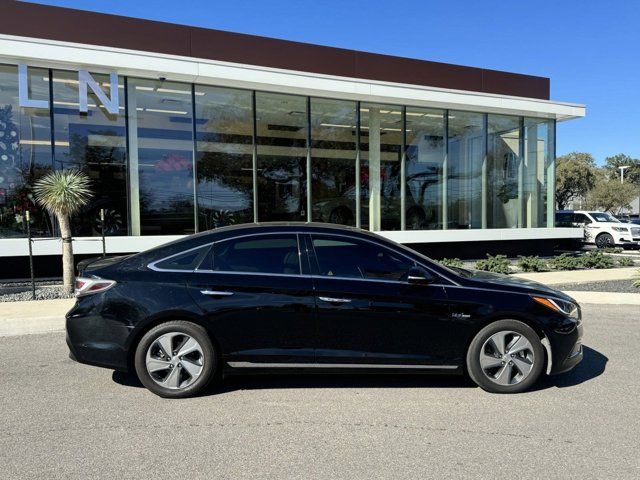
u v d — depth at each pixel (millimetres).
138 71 11570
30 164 11234
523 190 17031
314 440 3562
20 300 8859
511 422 3881
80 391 4598
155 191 12445
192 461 3250
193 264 4500
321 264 4535
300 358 4402
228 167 13266
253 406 4215
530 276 11844
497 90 17000
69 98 11445
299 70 14359
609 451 3396
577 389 4637
